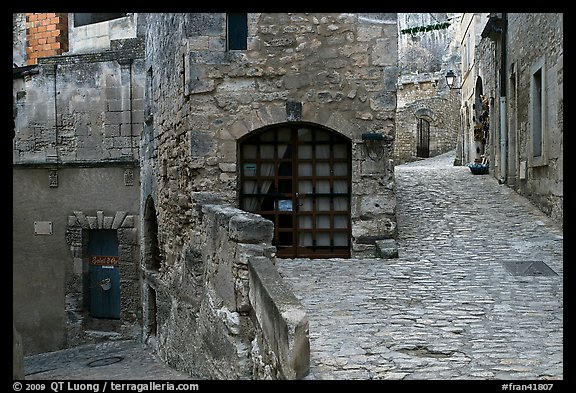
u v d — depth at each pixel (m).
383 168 9.49
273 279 5.41
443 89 29.80
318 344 5.04
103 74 14.18
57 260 14.50
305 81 9.46
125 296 13.82
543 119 10.59
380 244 9.17
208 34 9.43
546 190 10.71
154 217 13.30
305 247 9.69
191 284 8.66
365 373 4.38
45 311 14.55
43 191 14.61
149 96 12.88
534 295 6.65
